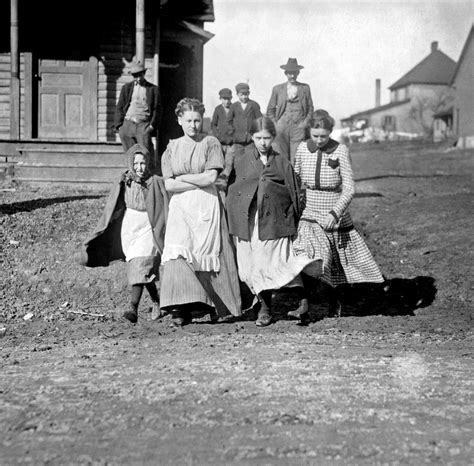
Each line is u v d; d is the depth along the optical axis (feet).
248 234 26.53
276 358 21.75
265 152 26.66
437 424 15.81
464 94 183.21
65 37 63.77
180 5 71.36
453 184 72.74
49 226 39.14
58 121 64.03
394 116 315.78
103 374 19.85
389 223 47.37
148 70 64.28
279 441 14.66
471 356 22.61
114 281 32.76
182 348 23.40
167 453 14.02
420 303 31.27
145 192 27.12
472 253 37.11
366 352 22.94
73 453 14.02
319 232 27.12
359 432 15.23
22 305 31.07
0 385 18.86
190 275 25.95
